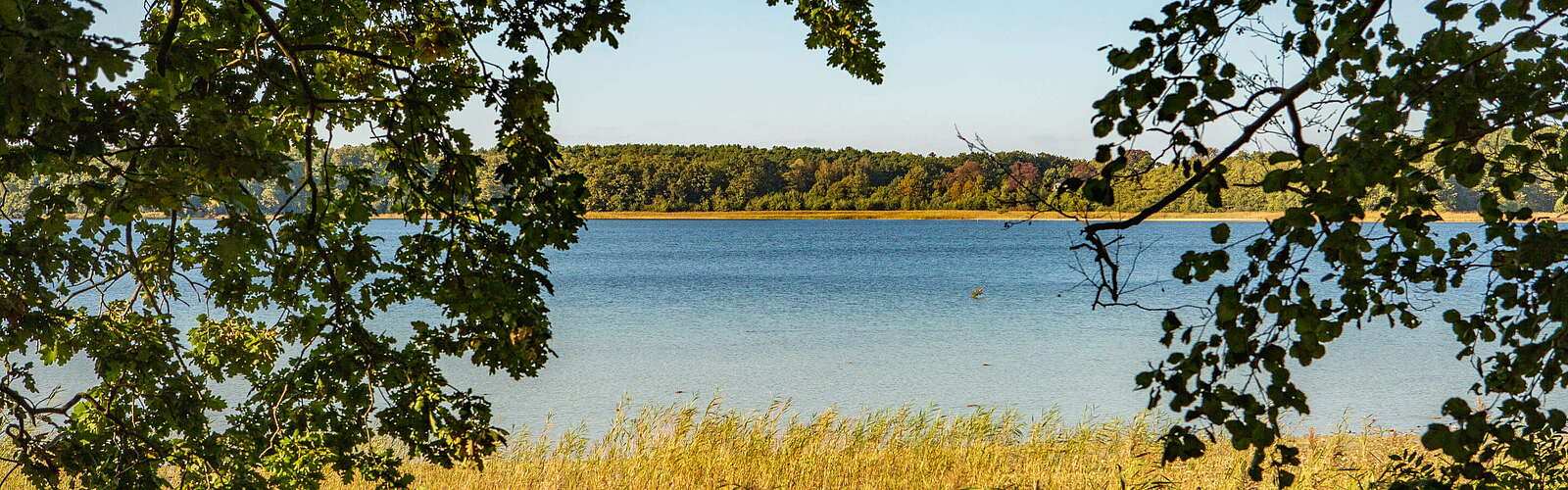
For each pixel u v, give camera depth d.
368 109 4.04
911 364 27.36
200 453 4.47
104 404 4.48
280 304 4.34
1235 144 2.30
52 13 1.93
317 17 3.88
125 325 4.29
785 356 29.03
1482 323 2.68
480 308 4.24
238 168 2.67
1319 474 9.16
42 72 1.88
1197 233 107.56
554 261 78.69
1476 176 2.26
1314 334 2.27
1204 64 2.26
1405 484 2.95
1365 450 10.30
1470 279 45.75
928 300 46.91
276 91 3.52
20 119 2.07
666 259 81.38
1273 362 2.32
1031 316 39.41
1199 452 2.41
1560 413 2.37
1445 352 26.61
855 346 31.17
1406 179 2.25
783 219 169.12
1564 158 2.30
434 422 4.45
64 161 3.02
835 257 84.12
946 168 146.12
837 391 23.22
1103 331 34.03
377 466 4.91
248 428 4.67
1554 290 2.36
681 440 11.79
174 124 2.57
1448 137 2.27
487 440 4.57
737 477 10.87
